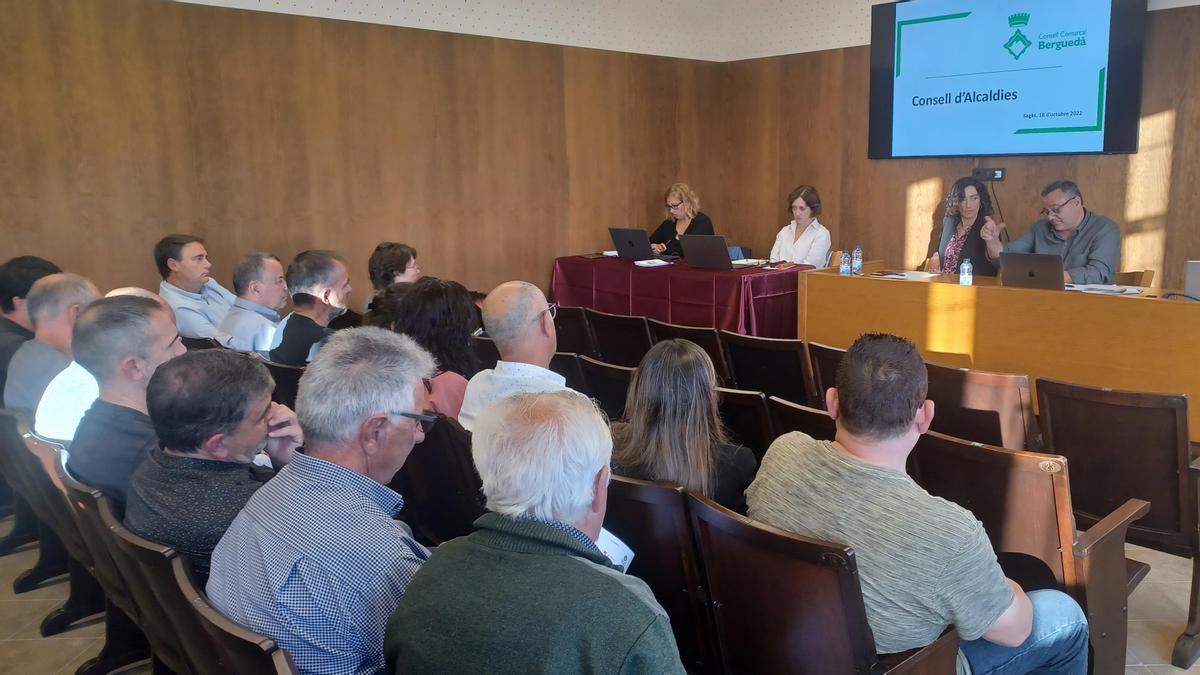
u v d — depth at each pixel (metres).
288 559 1.24
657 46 7.34
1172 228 5.38
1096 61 5.46
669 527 1.66
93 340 1.90
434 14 6.01
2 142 4.43
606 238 7.28
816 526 1.51
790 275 5.33
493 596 1.04
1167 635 2.50
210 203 5.18
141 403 1.96
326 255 3.34
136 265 4.94
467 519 2.28
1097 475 2.41
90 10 4.64
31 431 2.13
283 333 3.18
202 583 1.50
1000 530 1.90
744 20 7.55
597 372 2.96
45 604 2.89
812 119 7.18
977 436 2.72
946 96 6.20
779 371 3.42
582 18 6.83
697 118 7.73
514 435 1.15
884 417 1.48
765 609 1.52
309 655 1.23
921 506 1.44
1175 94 5.27
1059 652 1.70
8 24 4.39
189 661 1.63
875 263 5.20
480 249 6.49
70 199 4.67
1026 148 5.87
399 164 5.97
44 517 2.49
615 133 7.18
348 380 1.38
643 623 1.02
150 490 1.53
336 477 1.33
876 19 6.49
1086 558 1.77
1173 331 3.39
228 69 5.16
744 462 1.96
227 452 1.58
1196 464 2.34
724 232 7.95
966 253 5.52
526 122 6.61
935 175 6.45
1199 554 2.32
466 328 2.63
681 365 1.84
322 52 5.53
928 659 1.47
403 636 1.08
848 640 1.39
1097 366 3.65
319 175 5.61
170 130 4.98
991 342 4.01
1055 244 4.88
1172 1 5.22
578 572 1.06
